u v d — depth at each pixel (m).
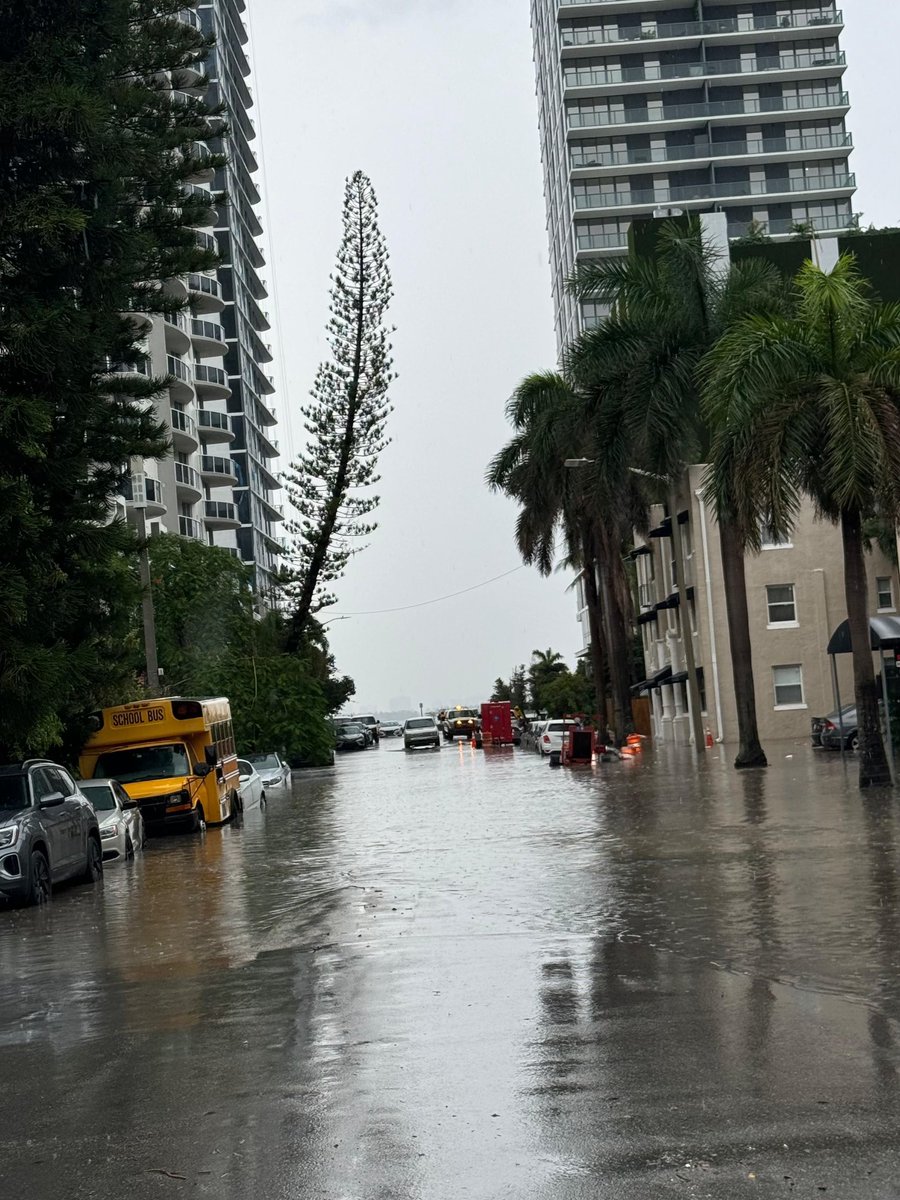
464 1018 8.52
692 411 39.22
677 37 102.50
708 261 39.59
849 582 26.86
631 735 54.78
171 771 30.39
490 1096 6.61
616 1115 6.13
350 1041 8.05
